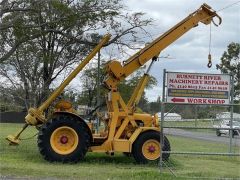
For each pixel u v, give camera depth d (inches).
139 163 609.0
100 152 687.1
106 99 664.4
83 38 1037.8
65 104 644.1
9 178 461.7
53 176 481.7
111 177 482.6
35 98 1444.4
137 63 643.5
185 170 569.9
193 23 674.8
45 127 603.2
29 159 622.5
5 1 882.1
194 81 499.5
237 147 912.9
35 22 936.3
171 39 663.8
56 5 901.8
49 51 1305.4
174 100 495.5
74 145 604.1
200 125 639.1
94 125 681.0
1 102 1791.3
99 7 960.9
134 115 630.5
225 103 502.9
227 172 561.9
